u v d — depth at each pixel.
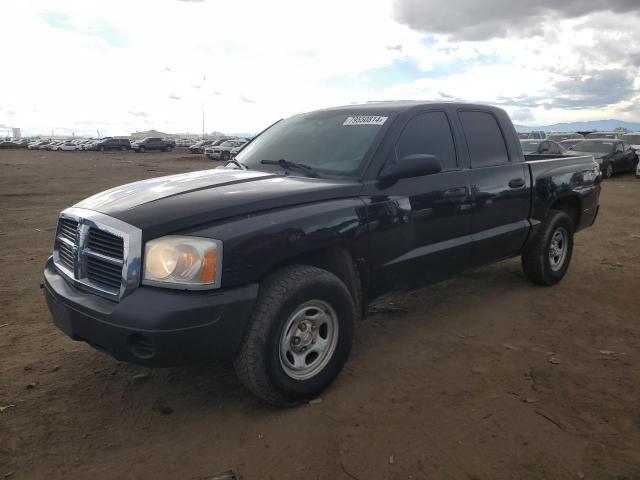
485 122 4.71
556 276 5.49
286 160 3.99
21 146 70.50
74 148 62.91
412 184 3.80
